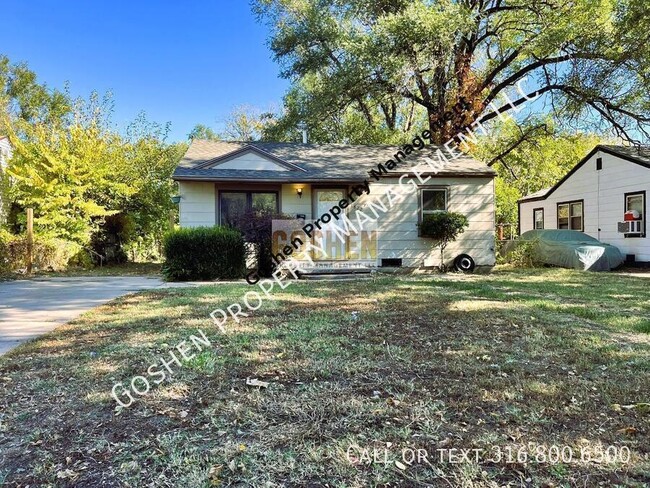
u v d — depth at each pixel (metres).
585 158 15.00
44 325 4.67
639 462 1.86
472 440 2.06
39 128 14.08
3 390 2.75
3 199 13.22
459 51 14.43
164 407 2.48
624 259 13.20
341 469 1.83
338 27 14.59
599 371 3.03
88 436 2.15
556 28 12.05
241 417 2.33
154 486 1.73
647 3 9.20
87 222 12.94
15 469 1.86
